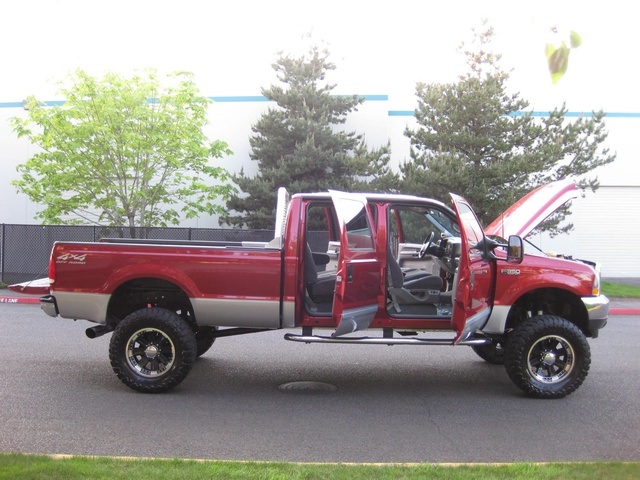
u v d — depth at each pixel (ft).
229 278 23.72
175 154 60.59
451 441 19.38
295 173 68.44
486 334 25.68
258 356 31.68
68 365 28.71
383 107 75.92
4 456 16.03
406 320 24.23
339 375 27.96
